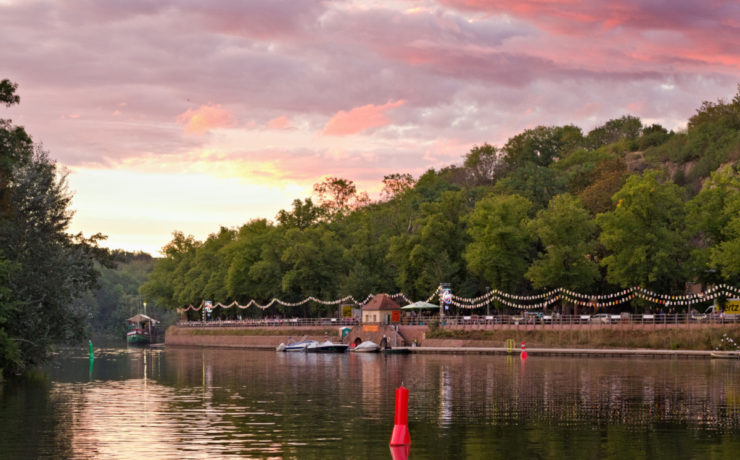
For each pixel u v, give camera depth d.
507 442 38.09
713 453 35.16
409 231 156.50
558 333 110.06
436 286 128.25
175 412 49.09
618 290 124.06
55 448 36.78
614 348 104.94
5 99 82.25
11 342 66.62
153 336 199.00
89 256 79.25
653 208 107.31
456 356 108.38
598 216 109.56
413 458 34.47
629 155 195.75
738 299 103.38
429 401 54.16
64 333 74.00
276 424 43.88
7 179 73.75
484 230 118.56
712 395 56.44
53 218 74.75
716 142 173.38
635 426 42.69
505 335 114.62
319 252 149.12
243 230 196.38
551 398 55.38
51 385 68.25
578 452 35.56
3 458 34.56
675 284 115.38
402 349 119.06
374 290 142.12
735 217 104.31
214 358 114.50
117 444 37.75
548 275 113.69
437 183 174.88
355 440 38.72
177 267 199.38
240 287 161.88
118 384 69.12
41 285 70.94
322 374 78.75
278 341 147.25
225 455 35.12
